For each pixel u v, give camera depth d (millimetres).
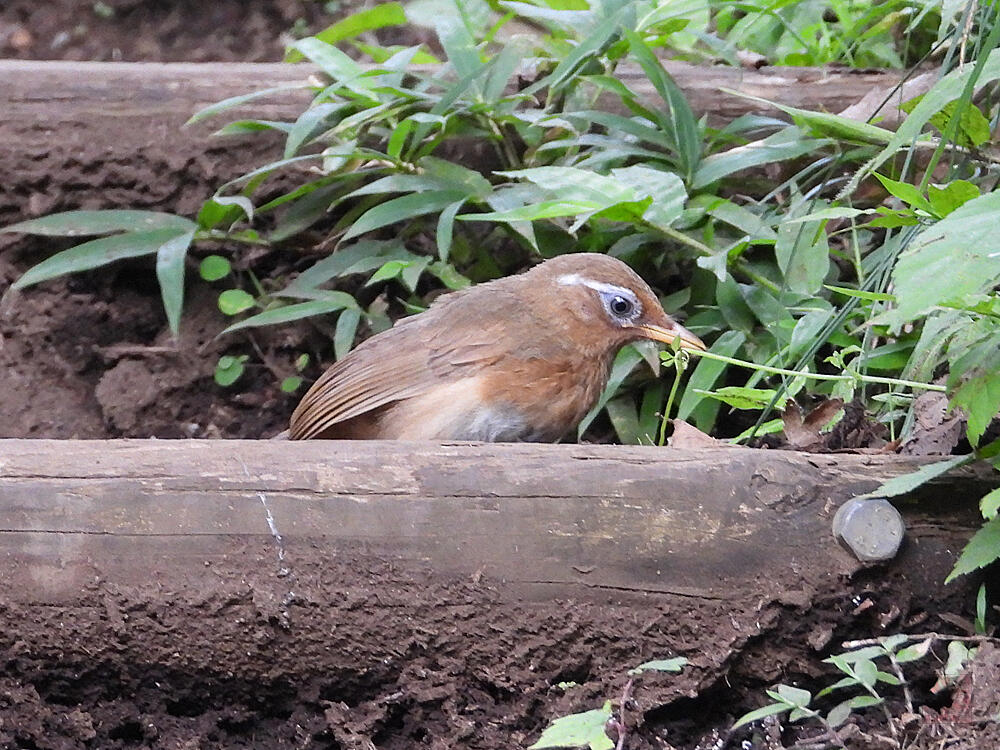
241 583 6352
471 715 6543
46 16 16719
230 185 10289
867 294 6258
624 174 9344
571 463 6434
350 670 6531
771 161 9672
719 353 9258
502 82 10203
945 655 6504
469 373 8438
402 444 6516
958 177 8555
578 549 6375
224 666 6512
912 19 10555
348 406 8492
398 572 6367
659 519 6387
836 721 6320
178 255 10039
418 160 10266
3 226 10867
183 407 10820
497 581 6375
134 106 10844
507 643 6445
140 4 16719
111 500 6340
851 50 11484
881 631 6555
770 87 10734
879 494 6305
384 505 6355
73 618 6395
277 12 16594
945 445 7309
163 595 6352
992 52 6754
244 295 10516
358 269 10102
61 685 6617
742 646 6445
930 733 6203
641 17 10938
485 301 8648
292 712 6703
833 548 6445
